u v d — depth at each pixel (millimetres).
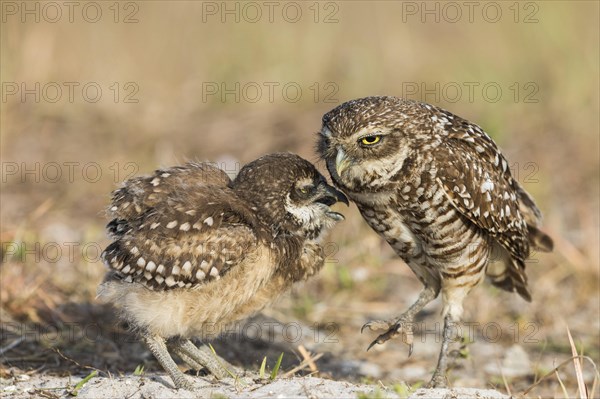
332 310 12898
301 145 17734
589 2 20703
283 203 9516
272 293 9602
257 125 18984
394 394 8297
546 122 18875
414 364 11570
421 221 9711
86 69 20062
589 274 13562
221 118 19422
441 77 20344
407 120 9578
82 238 14133
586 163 17328
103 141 18109
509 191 10203
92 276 12406
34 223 14742
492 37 21109
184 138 18406
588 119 18797
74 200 15992
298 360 11000
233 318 9562
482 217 9805
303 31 21594
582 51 20188
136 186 9422
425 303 10297
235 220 9125
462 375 11266
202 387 8734
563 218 15641
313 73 20781
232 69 20781
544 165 17094
